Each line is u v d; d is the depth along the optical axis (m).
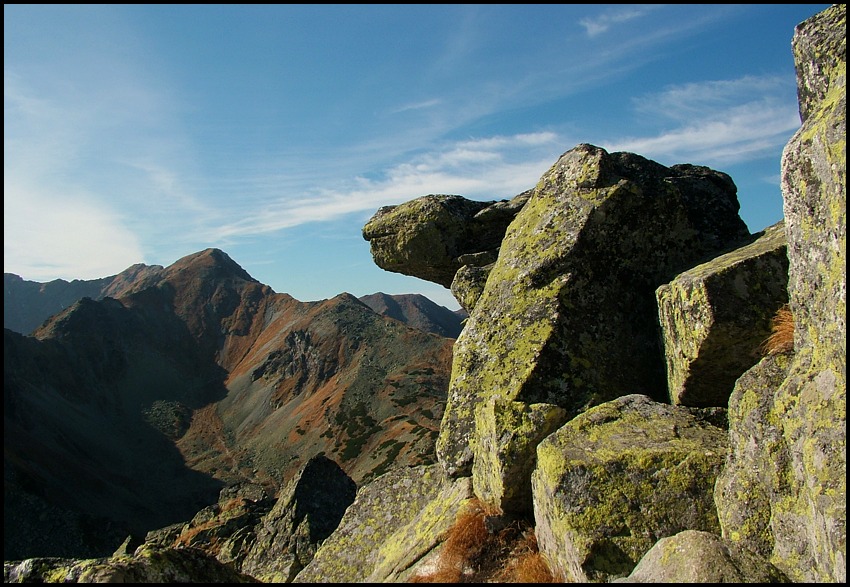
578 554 8.57
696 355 11.06
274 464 161.88
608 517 8.81
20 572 7.88
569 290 14.07
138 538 42.41
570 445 9.96
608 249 14.55
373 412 169.50
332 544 15.10
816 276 7.84
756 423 8.35
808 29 9.82
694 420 10.33
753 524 7.84
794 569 7.06
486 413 12.19
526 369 13.29
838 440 6.73
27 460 123.50
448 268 21.45
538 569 9.60
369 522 15.22
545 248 14.91
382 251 22.11
